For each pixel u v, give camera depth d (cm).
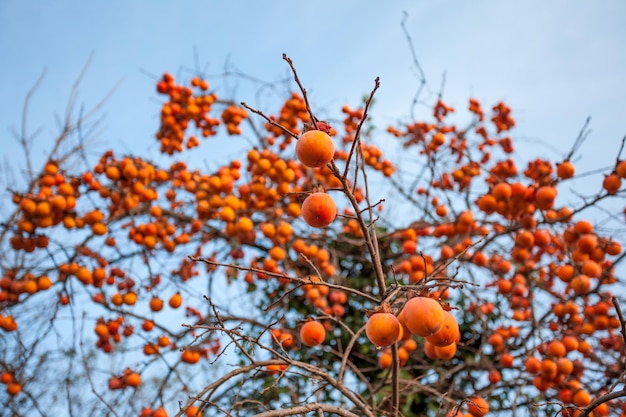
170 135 512
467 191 500
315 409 238
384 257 506
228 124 513
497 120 537
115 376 412
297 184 492
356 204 222
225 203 446
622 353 372
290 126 499
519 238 403
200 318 463
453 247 446
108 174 448
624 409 325
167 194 502
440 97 532
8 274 439
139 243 456
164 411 362
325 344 458
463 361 455
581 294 399
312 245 459
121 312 428
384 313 213
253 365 260
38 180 431
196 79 516
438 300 234
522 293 421
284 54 216
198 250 499
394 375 233
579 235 398
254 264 500
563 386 348
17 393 398
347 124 516
